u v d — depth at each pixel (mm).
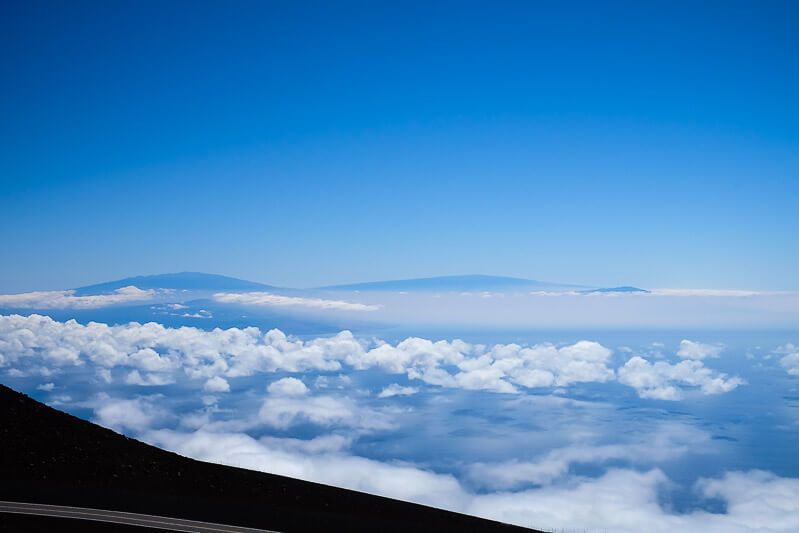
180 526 33781
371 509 40031
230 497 40000
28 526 32031
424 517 39406
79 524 32875
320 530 34906
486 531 37688
